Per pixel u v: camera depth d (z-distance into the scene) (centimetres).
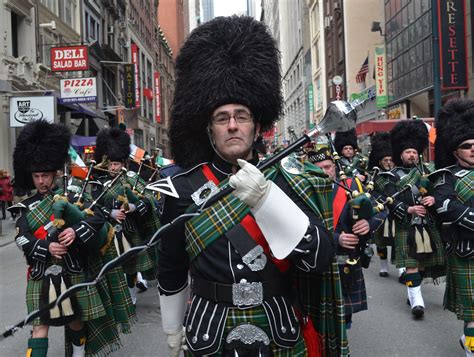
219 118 225
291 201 202
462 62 1795
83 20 3027
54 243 369
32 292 381
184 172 230
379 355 470
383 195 584
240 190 194
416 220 560
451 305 421
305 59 4825
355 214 294
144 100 5291
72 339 407
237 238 209
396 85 2469
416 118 613
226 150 223
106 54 3453
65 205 369
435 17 1291
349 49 3228
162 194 232
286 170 222
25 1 2130
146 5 5788
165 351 501
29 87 2145
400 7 2375
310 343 226
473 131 411
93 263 412
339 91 3052
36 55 2262
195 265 219
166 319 244
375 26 2722
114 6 3825
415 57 2203
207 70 226
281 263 213
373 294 688
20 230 385
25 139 397
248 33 233
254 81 226
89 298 390
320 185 222
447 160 448
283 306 214
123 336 548
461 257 401
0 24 1930
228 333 211
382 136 765
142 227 637
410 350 482
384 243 688
